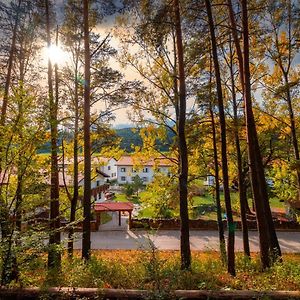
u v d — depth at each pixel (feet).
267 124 61.93
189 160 63.98
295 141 57.82
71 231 40.06
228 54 53.93
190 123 45.73
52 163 26.99
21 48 45.85
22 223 23.50
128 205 108.06
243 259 44.75
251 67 55.52
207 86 43.39
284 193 85.20
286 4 47.62
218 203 57.47
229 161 78.43
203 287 24.06
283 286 25.64
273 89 56.65
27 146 23.06
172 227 101.55
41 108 23.63
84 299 21.58
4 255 21.62
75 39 46.44
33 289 22.67
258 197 38.06
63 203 58.65
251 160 38.37
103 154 57.21
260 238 37.50
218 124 48.78
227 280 29.58
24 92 23.03
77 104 49.32
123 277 27.81
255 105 61.26
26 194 22.85
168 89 53.11
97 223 101.40
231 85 53.16
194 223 104.17
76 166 50.39
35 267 23.65
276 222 104.27
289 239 91.61
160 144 59.98
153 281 23.18
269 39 52.49
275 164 84.23
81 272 27.78
